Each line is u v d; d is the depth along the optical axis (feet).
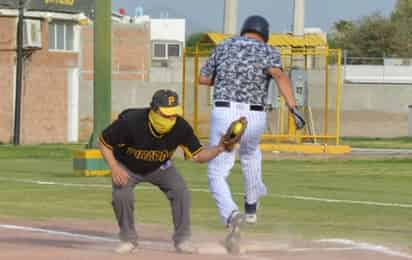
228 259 62.08
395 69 463.01
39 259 61.36
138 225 84.17
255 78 67.31
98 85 143.95
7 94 301.02
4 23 298.15
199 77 68.95
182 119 62.28
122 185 63.31
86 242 71.05
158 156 62.64
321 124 351.25
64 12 306.96
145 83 342.03
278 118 245.04
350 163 189.37
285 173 160.76
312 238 75.66
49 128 309.01
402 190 127.34
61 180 136.56
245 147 68.80
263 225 85.10
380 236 77.46
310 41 229.04
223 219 66.13
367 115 354.13
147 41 383.24
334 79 357.20
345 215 94.53
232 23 252.83
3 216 91.04
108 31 142.51
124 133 61.67
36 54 303.07
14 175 146.92
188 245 65.21
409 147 265.34
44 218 89.51
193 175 152.76
